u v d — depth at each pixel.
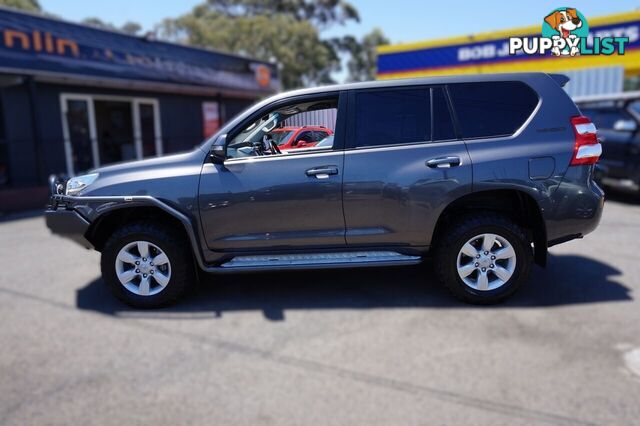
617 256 5.59
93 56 11.56
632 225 7.27
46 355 3.46
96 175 4.44
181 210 4.17
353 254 4.25
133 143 14.43
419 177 4.04
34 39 10.23
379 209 4.11
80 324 4.02
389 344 3.50
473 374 3.05
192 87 14.64
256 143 4.29
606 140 9.33
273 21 36.50
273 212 4.17
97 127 13.41
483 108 4.12
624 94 9.33
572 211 4.01
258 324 3.94
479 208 4.26
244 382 3.04
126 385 3.03
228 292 4.71
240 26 35.16
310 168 4.12
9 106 11.09
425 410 2.69
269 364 3.26
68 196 4.39
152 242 4.24
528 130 4.05
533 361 3.19
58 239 7.26
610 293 4.39
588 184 4.02
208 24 37.44
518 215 4.29
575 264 5.31
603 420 2.56
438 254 4.17
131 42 12.64
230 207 4.17
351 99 4.22
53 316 4.20
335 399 2.82
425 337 3.59
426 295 4.47
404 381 2.99
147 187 4.21
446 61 17.56
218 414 2.71
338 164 4.11
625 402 2.71
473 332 3.65
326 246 4.26
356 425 2.57
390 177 4.06
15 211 10.04
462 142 4.07
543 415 2.62
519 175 3.96
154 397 2.89
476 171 3.98
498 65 16.34
